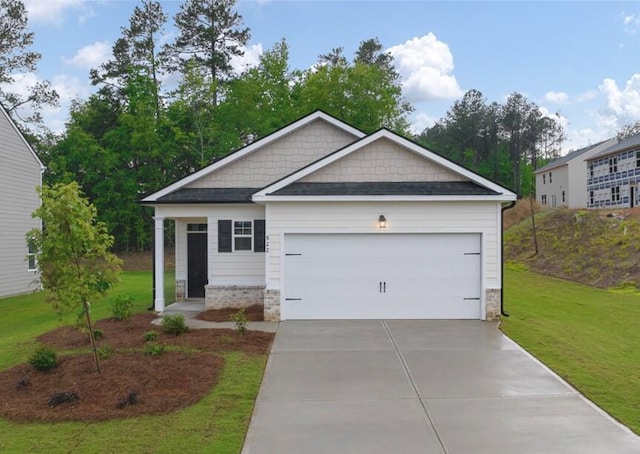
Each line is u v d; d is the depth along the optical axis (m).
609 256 24.02
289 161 16.27
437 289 13.52
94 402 7.35
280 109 38.34
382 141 14.20
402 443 6.08
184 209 15.16
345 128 16.19
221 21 41.00
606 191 43.34
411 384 8.24
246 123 37.66
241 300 15.09
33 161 23.69
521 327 12.59
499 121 72.69
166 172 38.31
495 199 13.12
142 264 38.41
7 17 35.62
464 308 13.52
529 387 8.08
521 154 75.69
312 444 6.07
